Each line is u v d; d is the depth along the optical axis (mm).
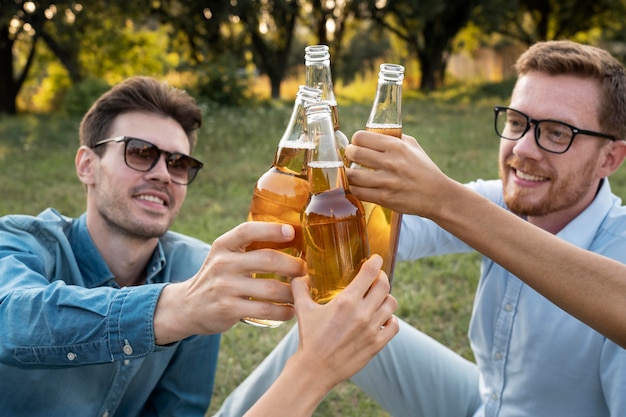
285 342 2146
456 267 4812
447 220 1229
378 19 23875
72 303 1423
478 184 2297
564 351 1861
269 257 1171
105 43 19219
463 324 3928
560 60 1859
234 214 6566
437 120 13703
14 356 1463
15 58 25797
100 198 2016
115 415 2064
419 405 2254
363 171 1204
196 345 2141
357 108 15133
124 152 1981
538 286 1260
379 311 1168
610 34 28359
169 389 2166
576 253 1246
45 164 9273
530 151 1896
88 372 1896
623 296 1224
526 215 2043
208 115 13867
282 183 1245
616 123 1866
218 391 3275
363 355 1164
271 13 21609
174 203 2090
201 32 20672
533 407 1952
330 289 1194
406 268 4855
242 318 1228
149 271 2115
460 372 2246
